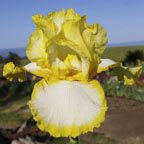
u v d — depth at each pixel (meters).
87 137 0.83
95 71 0.21
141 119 1.00
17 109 1.28
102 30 0.21
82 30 0.21
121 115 1.07
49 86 0.20
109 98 1.38
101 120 0.19
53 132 0.18
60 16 0.21
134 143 0.81
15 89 1.66
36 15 0.21
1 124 1.05
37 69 0.22
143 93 1.36
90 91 0.20
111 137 0.84
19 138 0.60
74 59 0.21
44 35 0.21
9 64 0.22
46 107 0.19
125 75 0.23
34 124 0.66
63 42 0.20
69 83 0.20
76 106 0.19
